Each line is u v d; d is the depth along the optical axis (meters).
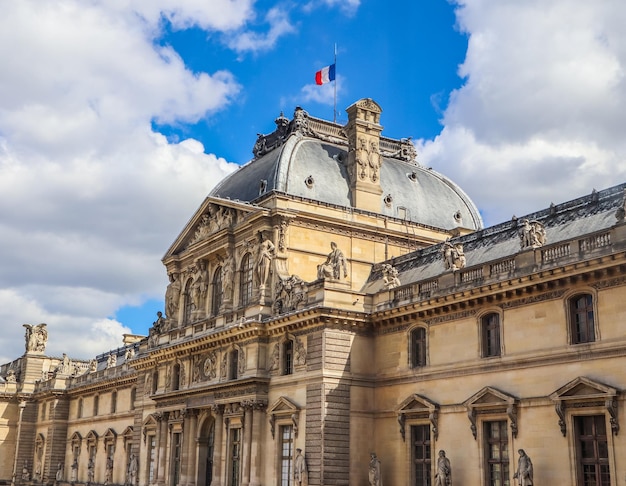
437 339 61.97
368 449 65.88
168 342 89.38
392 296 66.94
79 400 132.00
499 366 56.03
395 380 65.19
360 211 81.94
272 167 82.31
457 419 58.81
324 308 65.38
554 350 52.28
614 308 49.00
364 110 86.00
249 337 73.62
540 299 53.91
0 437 144.50
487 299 57.31
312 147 85.69
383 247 82.56
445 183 94.25
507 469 54.66
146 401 95.19
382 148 94.31
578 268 50.53
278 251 76.06
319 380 65.00
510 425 54.22
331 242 74.69
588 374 49.84
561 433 50.72
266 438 70.56
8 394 145.38
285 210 76.75
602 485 48.44
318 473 63.28
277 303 73.25
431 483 60.44
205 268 87.81
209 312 85.25
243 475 70.69
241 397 72.94
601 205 57.78
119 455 113.56
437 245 73.12
